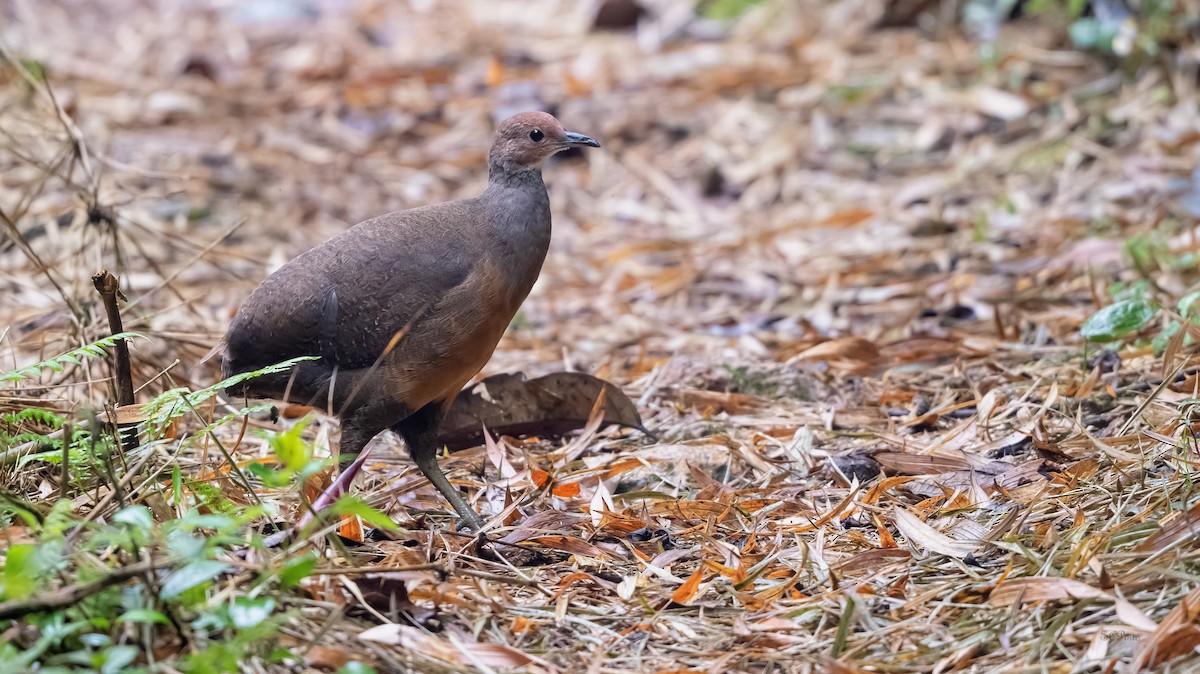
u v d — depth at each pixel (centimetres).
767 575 736
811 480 877
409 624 671
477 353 835
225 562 661
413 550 763
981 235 1435
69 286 1191
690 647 664
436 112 1964
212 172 1681
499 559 766
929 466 872
